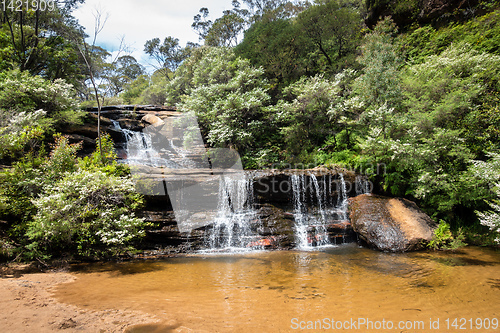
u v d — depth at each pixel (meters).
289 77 17.56
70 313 3.48
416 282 5.08
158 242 7.45
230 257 7.00
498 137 8.45
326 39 17.17
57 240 6.42
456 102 8.79
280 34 18.25
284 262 6.52
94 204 6.78
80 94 25.50
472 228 8.31
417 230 7.54
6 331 2.86
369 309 3.91
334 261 6.56
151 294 4.42
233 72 17.27
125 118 15.88
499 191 6.26
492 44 11.72
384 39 12.20
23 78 12.10
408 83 10.55
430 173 8.42
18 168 7.13
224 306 3.97
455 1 14.27
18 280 4.84
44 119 10.41
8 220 6.61
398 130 9.68
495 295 4.42
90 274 5.57
